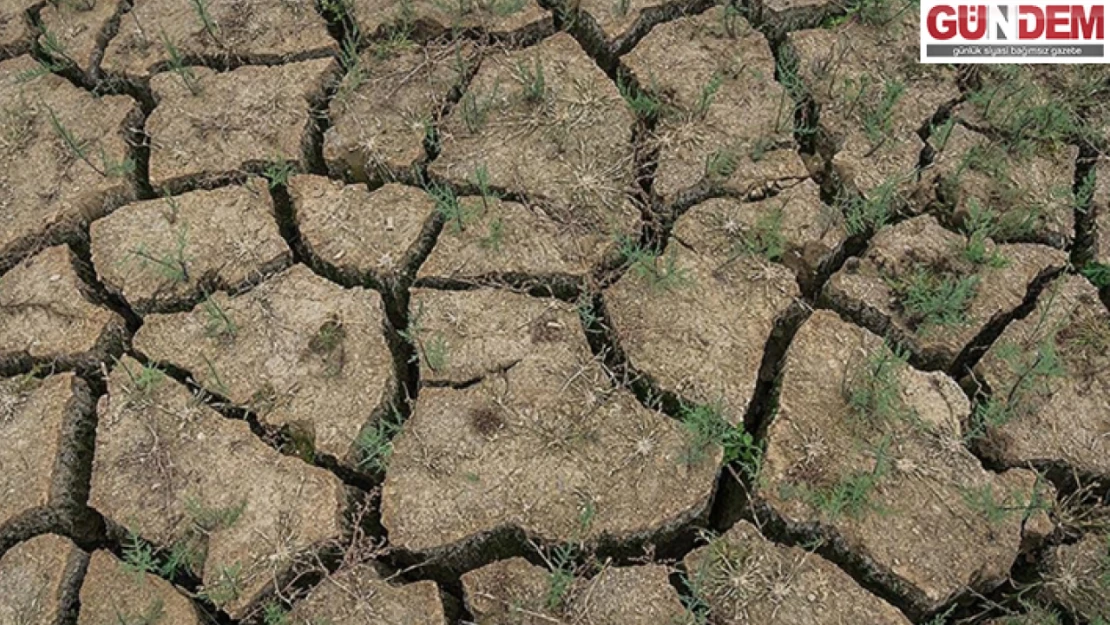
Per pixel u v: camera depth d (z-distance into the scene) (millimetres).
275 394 3711
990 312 3820
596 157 4254
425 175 4324
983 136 4324
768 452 3475
